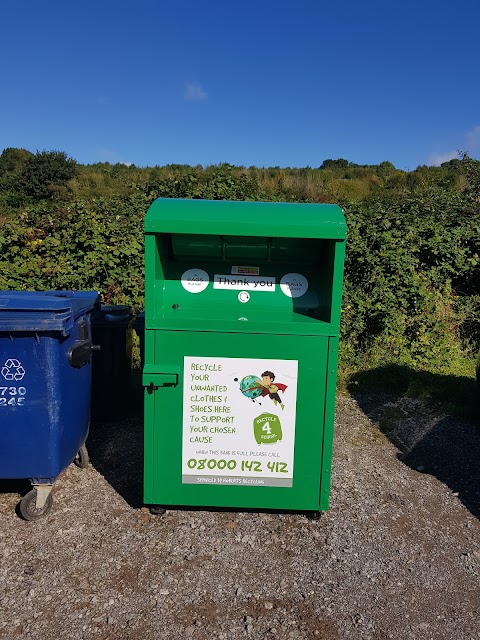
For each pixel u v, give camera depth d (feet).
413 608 8.08
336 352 9.20
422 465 12.67
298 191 46.26
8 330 9.04
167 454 9.61
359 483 11.71
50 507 10.24
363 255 22.09
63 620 7.62
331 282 9.11
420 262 23.54
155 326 9.12
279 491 9.76
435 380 18.22
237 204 9.31
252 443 9.55
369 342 20.51
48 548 9.15
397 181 56.59
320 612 7.94
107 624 7.57
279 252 9.86
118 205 26.20
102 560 8.88
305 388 9.35
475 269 23.57
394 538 9.77
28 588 8.19
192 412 9.44
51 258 21.15
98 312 14.30
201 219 8.80
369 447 13.60
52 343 9.39
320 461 9.64
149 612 7.82
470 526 10.21
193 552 9.14
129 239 21.89
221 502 9.80
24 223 22.91
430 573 8.86
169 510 10.34
